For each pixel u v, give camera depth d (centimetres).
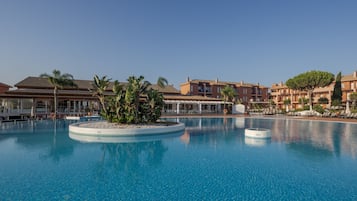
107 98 1978
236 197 576
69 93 3344
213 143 1301
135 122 1891
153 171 777
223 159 938
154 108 1997
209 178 710
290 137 1531
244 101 6762
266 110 5056
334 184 662
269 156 993
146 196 576
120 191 605
